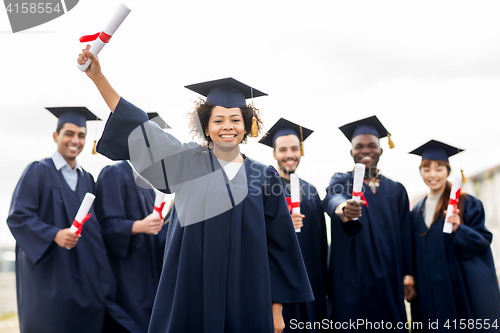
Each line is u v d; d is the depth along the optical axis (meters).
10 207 4.16
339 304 4.59
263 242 2.42
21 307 4.15
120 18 2.09
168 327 2.28
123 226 4.40
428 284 4.71
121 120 2.30
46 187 4.31
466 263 4.66
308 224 4.71
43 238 3.98
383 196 4.84
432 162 5.00
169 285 2.36
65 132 4.47
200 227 2.37
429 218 4.95
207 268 2.31
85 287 4.18
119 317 4.27
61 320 4.04
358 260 4.59
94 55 2.17
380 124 5.07
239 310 2.32
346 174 4.99
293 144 4.98
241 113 2.62
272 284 2.50
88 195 3.87
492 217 9.64
